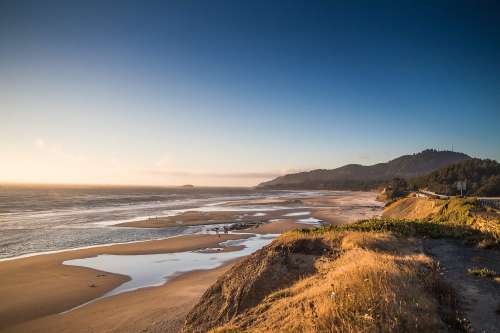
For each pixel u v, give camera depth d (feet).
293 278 42.93
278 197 474.90
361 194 616.80
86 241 117.91
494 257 43.37
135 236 128.36
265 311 34.42
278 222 167.84
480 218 65.21
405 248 48.83
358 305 25.35
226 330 32.22
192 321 42.34
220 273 74.79
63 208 248.93
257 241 117.80
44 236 126.93
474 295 29.73
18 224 158.51
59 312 55.57
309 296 31.42
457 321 23.90
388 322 22.72
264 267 45.11
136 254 96.78
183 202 337.93
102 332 46.62
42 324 51.08
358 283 28.89
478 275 35.58
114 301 59.31
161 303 55.83
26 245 110.73
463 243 52.11
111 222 167.02
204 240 118.83
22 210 228.84
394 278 29.09
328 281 33.63
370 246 48.01
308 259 47.03
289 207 273.75
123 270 79.97
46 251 102.37
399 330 21.84
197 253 98.02
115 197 422.00
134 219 180.86
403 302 24.93
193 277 72.84
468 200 83.20
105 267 82.84
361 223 71.77
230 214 209.77
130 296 61.67
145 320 48.85
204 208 260.21
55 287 67.72
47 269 80.94
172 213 215.51
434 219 86.07
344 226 67.87
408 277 30.50
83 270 79.97
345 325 23.15
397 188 358.23
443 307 26.43
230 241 117.50
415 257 41.39
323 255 47.57
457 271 37.70
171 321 47.24
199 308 43.83
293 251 48.98
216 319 40.57
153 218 184.55
